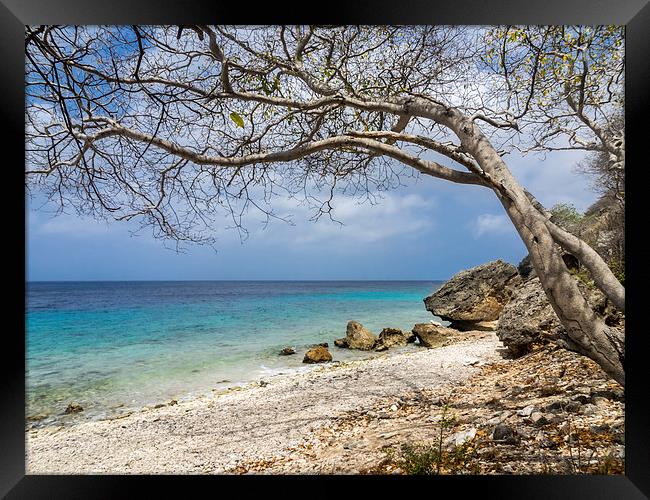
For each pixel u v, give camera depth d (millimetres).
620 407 5129
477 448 4457
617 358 4250
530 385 7359
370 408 8086
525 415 5441
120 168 5047
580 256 4609
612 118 7340
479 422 5660
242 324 28656
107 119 4816
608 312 8367
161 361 16953
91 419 9977
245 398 10258
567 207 13172
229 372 14688
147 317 32875
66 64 3309
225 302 47531
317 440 6445
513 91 6262
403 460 4438
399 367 11992
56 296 55844
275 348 19516
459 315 19359
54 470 6574
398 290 84188
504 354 11031
